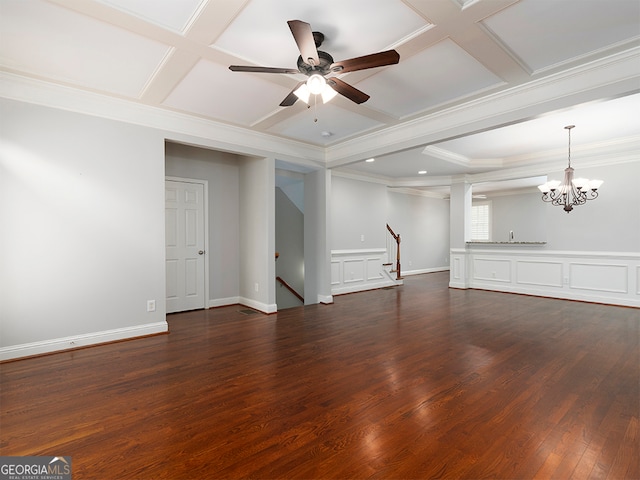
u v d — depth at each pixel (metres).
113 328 3.57
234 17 2.22
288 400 2.31
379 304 5.57
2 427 1.98
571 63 2.80
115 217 3.57
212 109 3.83
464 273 7.14
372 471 1.61
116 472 1.61
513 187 8.55
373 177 7.24
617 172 5.21
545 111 3.07
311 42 2.01
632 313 4.79
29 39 2.47
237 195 5.55
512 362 2.97
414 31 2.38
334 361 3.03
